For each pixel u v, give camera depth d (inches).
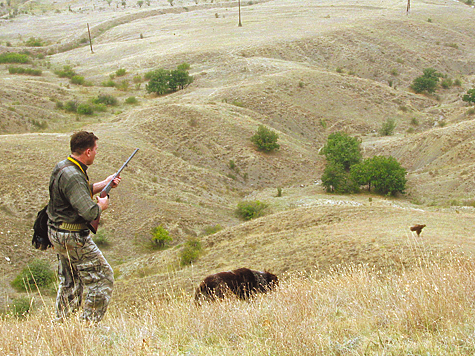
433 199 1990.7
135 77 3922.2
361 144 2817.4
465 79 4197.8
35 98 3221.0
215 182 2324.1
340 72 4192.9
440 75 4062.5
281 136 2898.6
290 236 965.8
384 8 5826.8
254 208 1941.4
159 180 2150.6
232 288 319.9
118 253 1531.7
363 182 2137.1
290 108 3267.7
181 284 714.2
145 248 1588.3
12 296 898.1
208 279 325.1
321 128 3171.8
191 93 3503.9
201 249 1107.9
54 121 2967.5
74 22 6446.9
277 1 6791.3
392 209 1122.7
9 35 5994.1
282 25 5162.4
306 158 2687.0
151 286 725.3
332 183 2202.3
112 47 4921.3
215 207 2018.9
